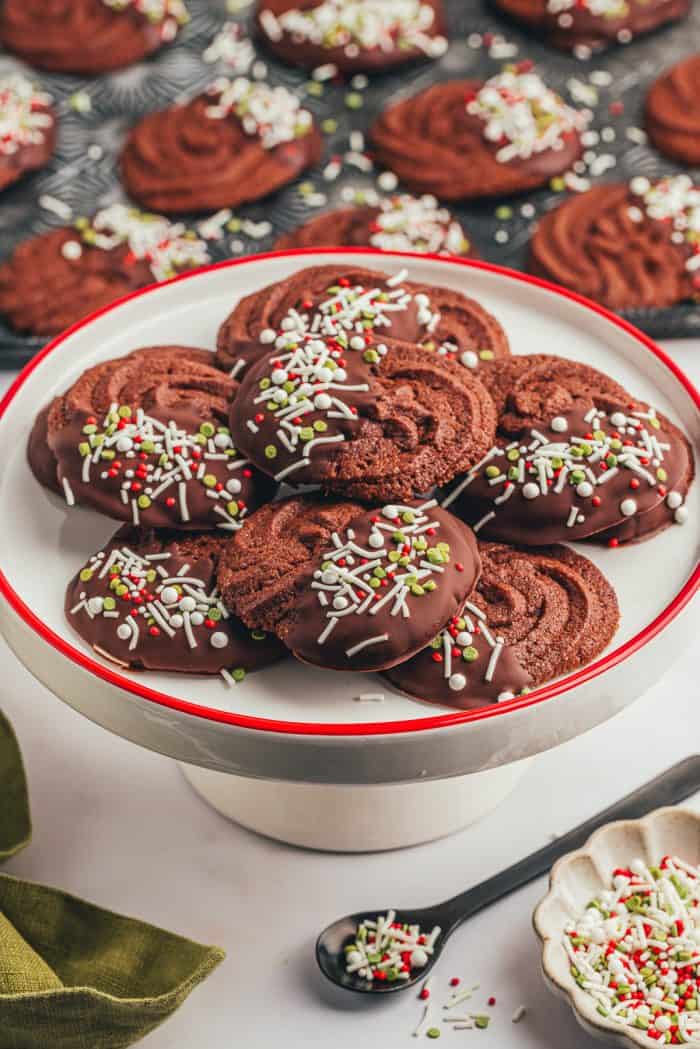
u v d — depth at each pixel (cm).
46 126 87
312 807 60
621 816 61
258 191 85
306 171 86
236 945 59
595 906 58
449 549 53
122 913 60
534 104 88
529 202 85
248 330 60
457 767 53
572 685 53
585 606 54
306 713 53
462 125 87
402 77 91
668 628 54
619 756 63
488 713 52
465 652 53
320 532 54
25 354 78
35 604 55
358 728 52
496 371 58
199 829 62
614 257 82
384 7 92
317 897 60
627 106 89
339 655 52
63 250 82
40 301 80
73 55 91
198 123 87
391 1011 57
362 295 59
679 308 79
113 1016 54
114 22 92
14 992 55
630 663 53
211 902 60
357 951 58
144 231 83
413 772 53
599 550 56
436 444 55
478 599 54
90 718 54
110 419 57
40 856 61
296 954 59
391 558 53
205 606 54
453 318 61
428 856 61
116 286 81
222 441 56
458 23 94
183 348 61
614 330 62
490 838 62
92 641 54
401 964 58
